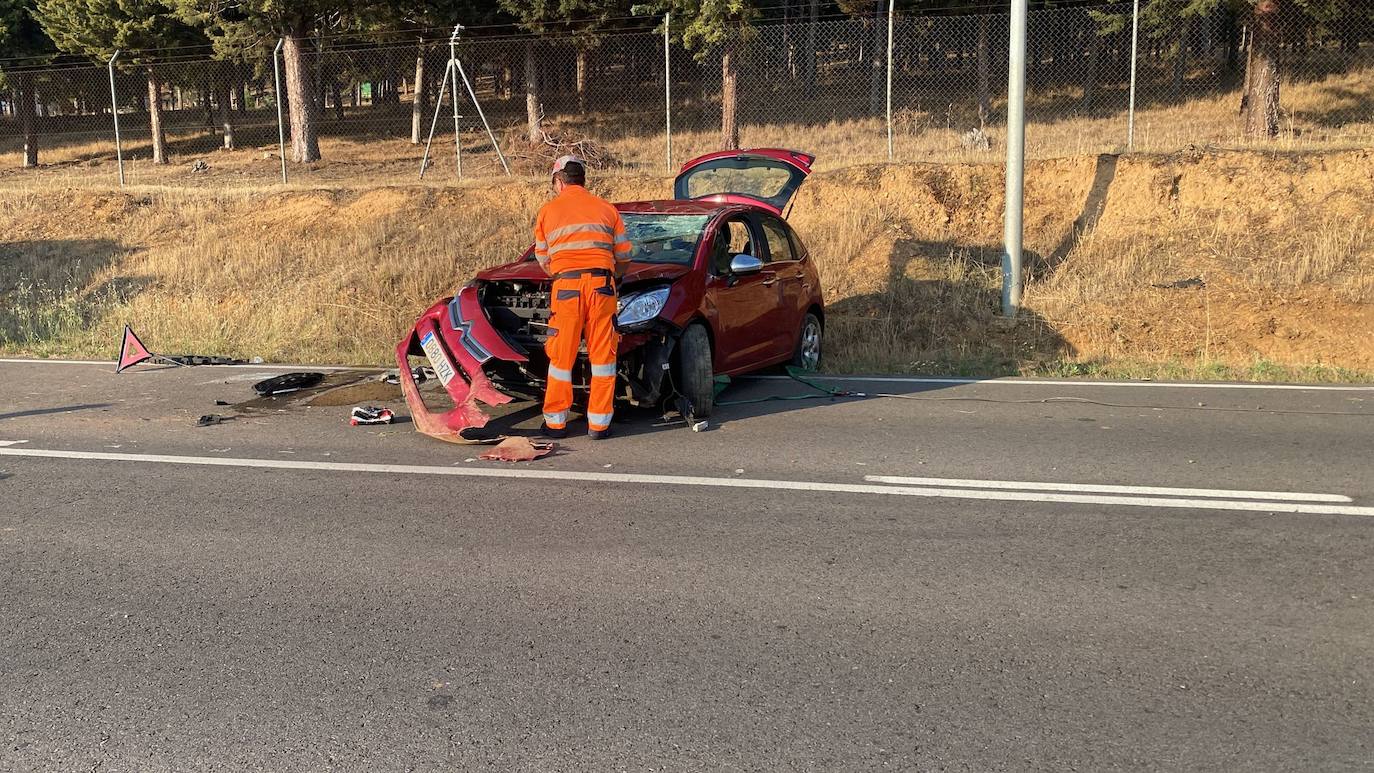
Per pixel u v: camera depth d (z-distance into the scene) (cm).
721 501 530
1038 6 3197
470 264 1377
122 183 1873
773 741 302
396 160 2803
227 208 1639
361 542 474
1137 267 1286
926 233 1434
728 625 381
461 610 397
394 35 3309
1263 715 313
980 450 634
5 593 420
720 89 3947
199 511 525
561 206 643
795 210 1503
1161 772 285
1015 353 1102
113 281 1429
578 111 3944
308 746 302
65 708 327
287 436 691
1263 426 696
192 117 5325
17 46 3391
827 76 4122
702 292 738
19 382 928
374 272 1348
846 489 550
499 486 561
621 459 616
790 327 893
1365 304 1110
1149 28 2567
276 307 1268
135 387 893
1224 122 2431
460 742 303
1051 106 3291
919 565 439
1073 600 400
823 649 361
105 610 402
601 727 311
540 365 693
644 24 3123
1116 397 807
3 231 1620
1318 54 3189
